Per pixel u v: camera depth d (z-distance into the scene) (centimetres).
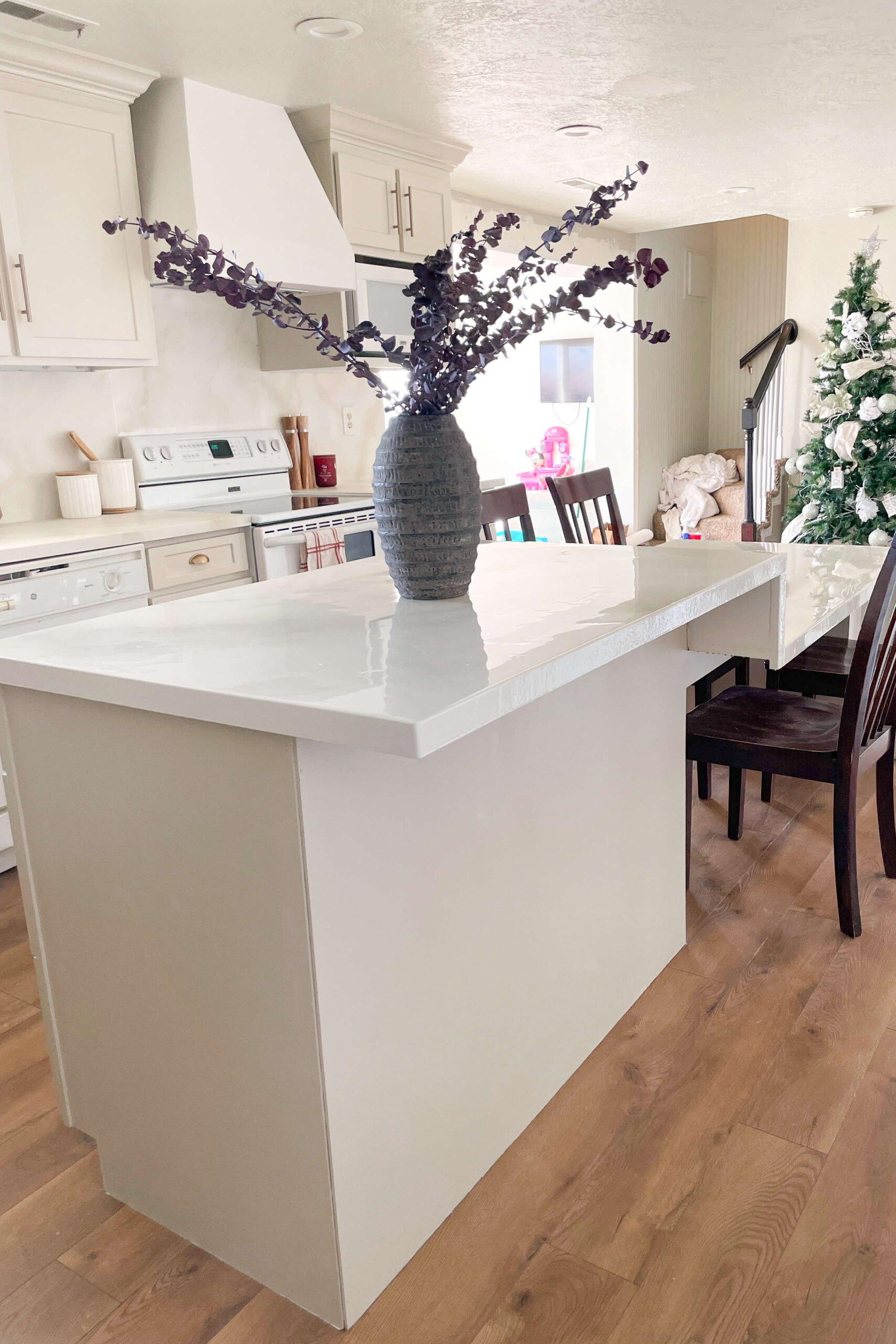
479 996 155
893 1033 193
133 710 129
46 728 142
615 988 199
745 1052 189
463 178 486
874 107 384
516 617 144
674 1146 166
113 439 371
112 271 321
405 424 152
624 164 465
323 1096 125
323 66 319
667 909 218
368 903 128
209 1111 139
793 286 654
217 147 332
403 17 282
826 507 581
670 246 761
